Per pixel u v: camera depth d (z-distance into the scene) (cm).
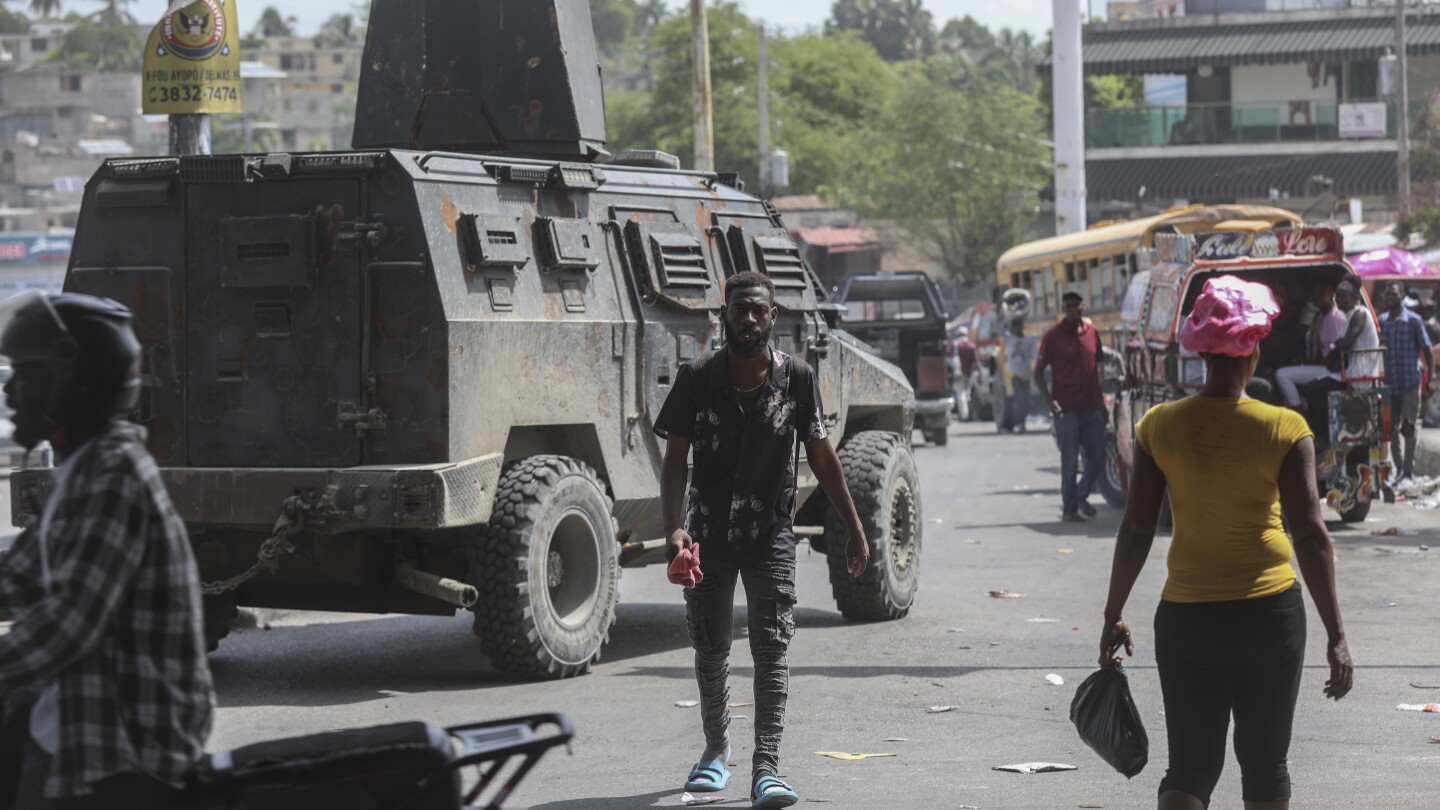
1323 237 2578
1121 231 4444
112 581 539
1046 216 10075
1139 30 8219
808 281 1862
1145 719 1266
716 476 1055
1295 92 8325
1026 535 2558
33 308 562
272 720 1338
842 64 14812
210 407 1498
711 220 1759
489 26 1800
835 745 1205
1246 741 788
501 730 629
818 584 2122
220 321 1494
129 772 551
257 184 1482
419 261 1429
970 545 2447
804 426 1067
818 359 1823
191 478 1446
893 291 4516
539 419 1517
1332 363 2592
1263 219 4256
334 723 1321
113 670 547
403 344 1434
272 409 1477
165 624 551
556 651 1487
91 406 563
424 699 1420
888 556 1786
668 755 1188
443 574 1527
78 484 549
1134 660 1529
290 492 1417
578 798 1059
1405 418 3045
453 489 1400
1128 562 827
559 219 1563
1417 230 5616
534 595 1462
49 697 554
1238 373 799
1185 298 2522
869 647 1628
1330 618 784
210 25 2055
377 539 1491
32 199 17638
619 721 1309
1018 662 1529
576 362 1562
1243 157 8106
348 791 596
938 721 1283
